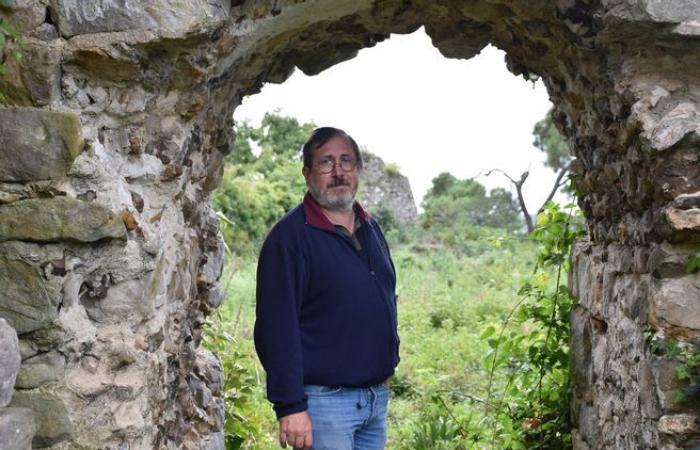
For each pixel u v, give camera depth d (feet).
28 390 7.98
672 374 9.20
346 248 10.50
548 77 12.44
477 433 16.16
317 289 10.32
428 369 24.32
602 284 12.08
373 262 10.70
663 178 9.27
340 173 10.46
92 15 8.28
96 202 8.17
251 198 56.90
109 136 8.88
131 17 8.33
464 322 33.88
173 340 10.62
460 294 40.19
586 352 13.16
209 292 13.07
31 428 7.70
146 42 8.35
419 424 18.70
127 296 8.81
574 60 10.94
